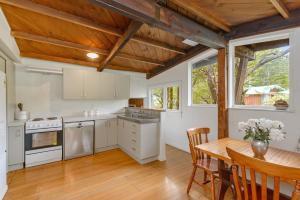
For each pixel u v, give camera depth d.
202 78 3.96
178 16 2.17
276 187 1.07
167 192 2.35
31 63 3.82
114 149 4.36
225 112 2.88
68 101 4.35
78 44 3.26
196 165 2.27
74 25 2.69
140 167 3.21
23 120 3.41
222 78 2.91
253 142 1.70
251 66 2.80
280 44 2.48
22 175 2.86
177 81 4.43
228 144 2.17
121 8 1.65
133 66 5.03
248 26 2.62
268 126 1.62
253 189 1.19
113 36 3.07
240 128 1.80
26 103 3.80
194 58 3.96
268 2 2.04
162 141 3.56
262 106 2.58
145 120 3.40
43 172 2.98
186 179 2.73
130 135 3.78
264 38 2.55
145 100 5.68
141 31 2.95
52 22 2.57
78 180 2.70
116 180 2.70
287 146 2.21
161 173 2.95
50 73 3.99
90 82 4.35
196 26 2.41
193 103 4.15
